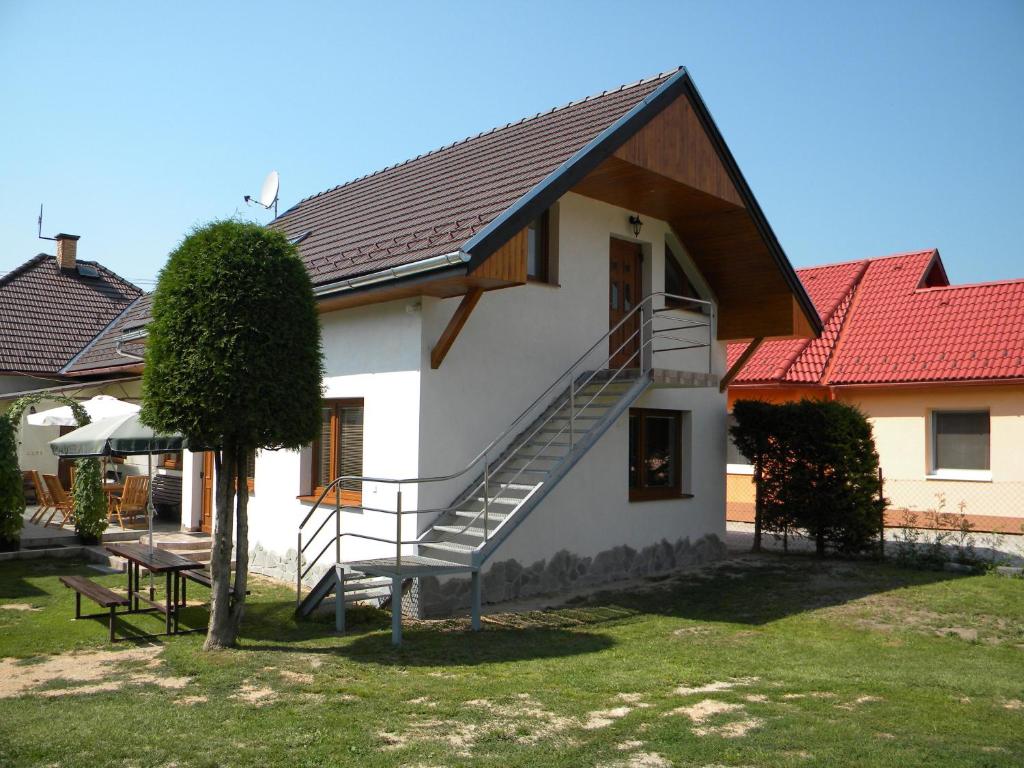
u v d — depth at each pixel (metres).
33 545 13.07
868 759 4.95
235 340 7.25
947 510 18.34
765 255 13.30
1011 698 6.34
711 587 11.50
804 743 5.23
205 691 6.40
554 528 11.16
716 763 4.94
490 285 9.14
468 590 10.09
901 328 20.52
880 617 9.62
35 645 7.89
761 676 6.97
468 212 9.54
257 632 8.59
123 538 14.12
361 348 10.74
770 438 14.64
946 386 18.33
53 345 22.48
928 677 6.95
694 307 14.12
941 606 10.16
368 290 9.58
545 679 6.77
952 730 5.53
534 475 9.75
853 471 13.95
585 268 11.91
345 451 11.16
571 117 11.98
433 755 5.05
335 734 5.42
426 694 6.30
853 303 22.50
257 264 7.47
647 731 5.46
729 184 12.17
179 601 9.87
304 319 7.75
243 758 5.00
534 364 11.11
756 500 14.99
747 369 20.45
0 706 6.02
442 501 9.93
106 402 14.18
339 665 7.18
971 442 18.56
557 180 9.38
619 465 12.23
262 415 7.41
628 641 8.34
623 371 11.91
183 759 4.99
